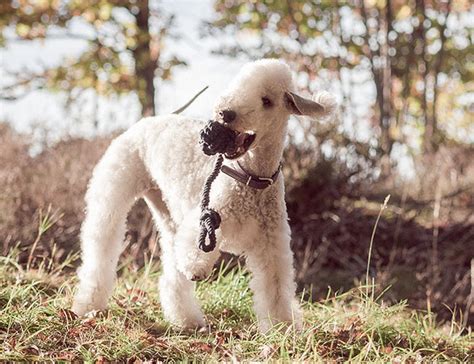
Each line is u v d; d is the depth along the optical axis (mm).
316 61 14102
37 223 7320
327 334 4895
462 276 7625
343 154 8930
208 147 4004
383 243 8289
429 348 5031
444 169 10680
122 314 5188
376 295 6910
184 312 5148
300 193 8289
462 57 15953
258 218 4402
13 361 4180
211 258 4395
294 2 14266
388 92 13508
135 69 13594
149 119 5285
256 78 4113
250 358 4441
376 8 14750
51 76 13844
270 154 4332
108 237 5184
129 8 13320
